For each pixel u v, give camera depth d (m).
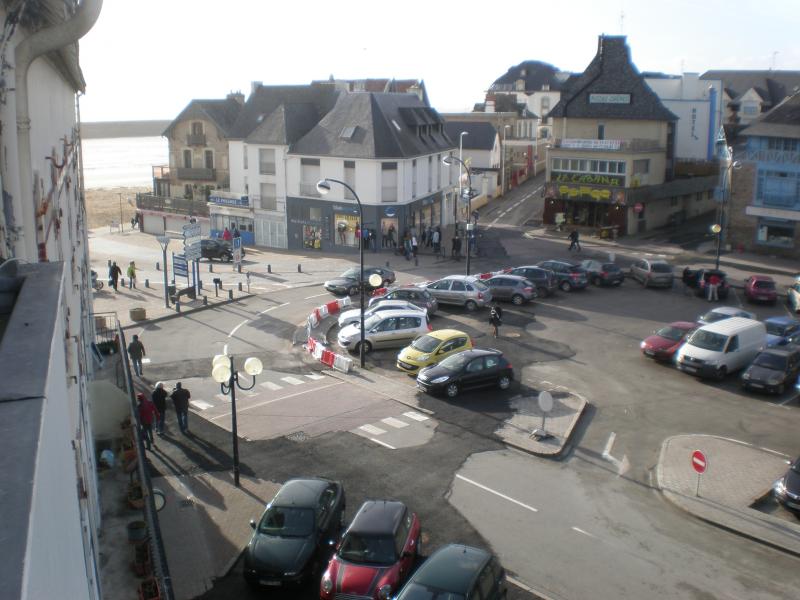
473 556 13.52
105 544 16.31
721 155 63.56
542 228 66.31
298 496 16.55
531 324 36.50
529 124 96.69
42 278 6.56
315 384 28.02
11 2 8.90
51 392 4.14
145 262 56.88
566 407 25.56
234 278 48.81
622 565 16.08
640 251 56.59
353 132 58.31
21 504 2.92
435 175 64.44
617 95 65.00
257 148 62.53
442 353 29.12
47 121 13.37
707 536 17.36
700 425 24.27
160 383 23.78
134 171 185.62
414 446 22.30
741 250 55.88
